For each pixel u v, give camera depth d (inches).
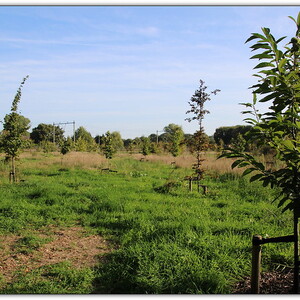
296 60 119.3
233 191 404.2
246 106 126.3
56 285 162.9
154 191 416.5
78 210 319.0
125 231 243.9
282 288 139.3
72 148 1256.2
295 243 124.1
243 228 230.2
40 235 246.7
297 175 115.9
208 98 425.1
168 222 251.9
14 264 191.3
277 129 117.3
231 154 124.0
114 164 759.7
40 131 2381.9
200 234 210.4
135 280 161.0
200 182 493.0
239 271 164.2
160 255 179.2
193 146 429.4
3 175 543.8
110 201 334.3
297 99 115.4
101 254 205.6
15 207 315.3
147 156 999.6
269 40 113.3
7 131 488.1
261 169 121.0
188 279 154.3
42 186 426.9
